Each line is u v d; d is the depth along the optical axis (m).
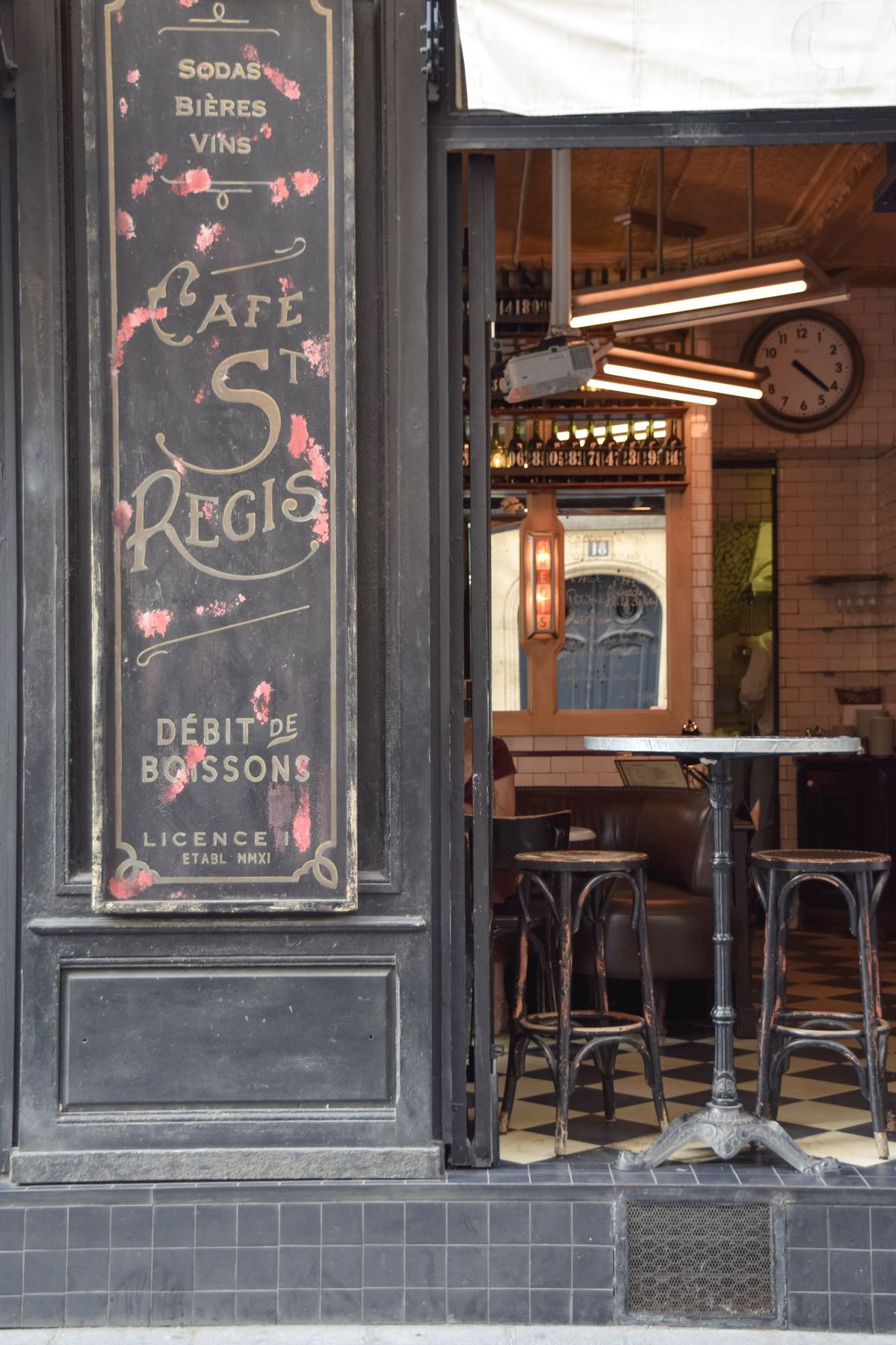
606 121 3.87
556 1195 3.69
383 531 3.88
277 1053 3.78
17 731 3.86
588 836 6.12
